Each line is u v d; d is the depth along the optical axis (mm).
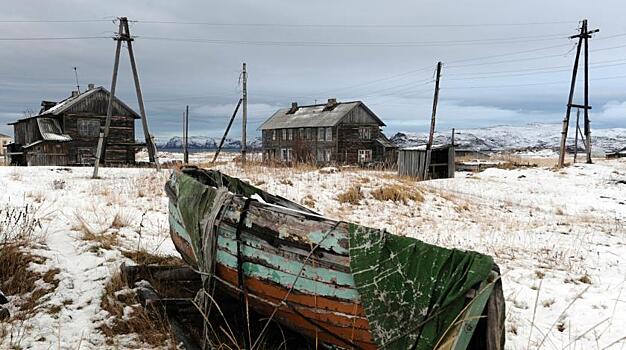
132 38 18500
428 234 10906
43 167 19531
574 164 29156
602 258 9227
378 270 3697
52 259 6332
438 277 3512
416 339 3527
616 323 5973
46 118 35969
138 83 19047
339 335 4078
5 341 4559
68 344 4660
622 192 20531
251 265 4504
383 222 12062
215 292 5441
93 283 5871
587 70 30844
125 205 10805
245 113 26344
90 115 35594
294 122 49875
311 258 4031
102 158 21984
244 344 4621
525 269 8141
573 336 5617
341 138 45719
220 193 4906
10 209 8703
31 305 5305
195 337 4926
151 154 20062
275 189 13953
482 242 10180
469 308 3301
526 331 5691
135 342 4809
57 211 9055
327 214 12336
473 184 22453
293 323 4457
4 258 5918
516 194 19719
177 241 6113
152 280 6059
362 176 17031
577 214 15695
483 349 3529
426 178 24641
